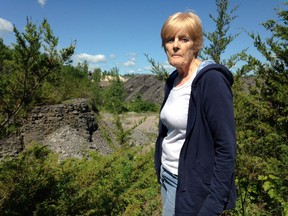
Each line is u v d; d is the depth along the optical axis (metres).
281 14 4.34
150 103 52.38
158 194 4.66
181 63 1.71
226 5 3.71
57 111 20.17
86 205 3.90
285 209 3.40
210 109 1.51
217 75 1.53
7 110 2.86
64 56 2.88
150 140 5.33
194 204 1.58
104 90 45.31
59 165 4.41
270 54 4.39
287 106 4.05
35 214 3.43
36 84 2.87
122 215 4.12
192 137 1.59
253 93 4.43
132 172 4.61
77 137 20.16
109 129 5.97
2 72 2.86
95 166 4.45
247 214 3.65
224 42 3.74
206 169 1.56
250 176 3.64
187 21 1.68
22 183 3.51
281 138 3.84
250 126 4.08
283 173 3.48
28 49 2.73
